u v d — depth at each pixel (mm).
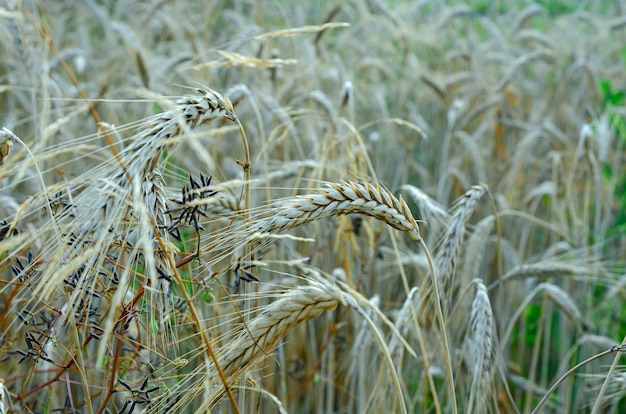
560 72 7676
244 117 5266
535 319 5695
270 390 3758
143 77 4879
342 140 4102
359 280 3830
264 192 4219
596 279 4742
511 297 5227
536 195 5484
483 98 7230
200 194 2242
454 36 9305
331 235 4223
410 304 3105
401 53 7719
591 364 4832
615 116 6098
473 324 3078
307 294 2203
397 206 2361
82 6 7777
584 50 8445
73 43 7656
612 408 4457
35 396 3145
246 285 3062
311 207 2238
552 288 4273
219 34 7953
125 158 1965
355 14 9039
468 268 3936
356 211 2309
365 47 7508
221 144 4824
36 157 1911
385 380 3248
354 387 4137
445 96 6223
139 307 2369
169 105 1757
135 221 2043
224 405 3416
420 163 6910
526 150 5770
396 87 7152
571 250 5160
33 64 3873
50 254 2152
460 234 3213
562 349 5211
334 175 4191
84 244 2002
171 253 2023
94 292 2199
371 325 2262
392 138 5980
